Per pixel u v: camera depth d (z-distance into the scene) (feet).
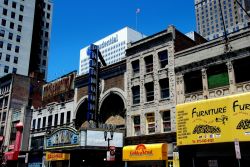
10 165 135.74
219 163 77.92
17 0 301.84
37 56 327.06
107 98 114.42
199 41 121.19
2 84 187.83
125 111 104.83
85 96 123.54
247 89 75.00
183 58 91.35
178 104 83.61
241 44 78.43
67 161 124.47
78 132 96.84
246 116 68.74
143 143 95.09
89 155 114.93
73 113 127.65
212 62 83.20
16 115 165.89
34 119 158.61
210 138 74.02
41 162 138.51
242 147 75.15
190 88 88.22
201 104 77.97
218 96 80.12
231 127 70.74
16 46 289.12
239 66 78.38
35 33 325.21
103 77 117.29
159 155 81.35
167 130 91.15
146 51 103.24
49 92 155.53
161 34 99.81
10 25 289.74
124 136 102.47
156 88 96.63
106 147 97.30
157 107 94.63
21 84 178.91
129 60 108.27
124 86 107.65
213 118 74.59
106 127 104.42
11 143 162.09
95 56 117.29
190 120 79.25
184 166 82.84
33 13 312.91
